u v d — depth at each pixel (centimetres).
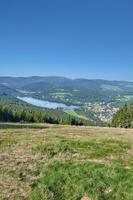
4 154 2947
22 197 2077
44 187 2186
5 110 14525
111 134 4772
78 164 2514
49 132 4772
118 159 2775
